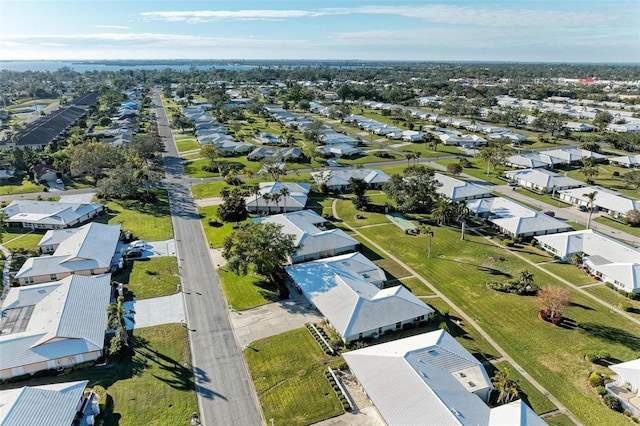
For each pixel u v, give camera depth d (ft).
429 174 384.68
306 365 190.29
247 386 178.40
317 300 226.79
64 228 327.88
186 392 174.50
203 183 453.17
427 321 221.66
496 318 225.15
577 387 177.58
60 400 155.84
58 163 464.65
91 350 190.70
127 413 163.12
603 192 392.88
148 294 244.42
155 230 332.80
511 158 528.22
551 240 302.86
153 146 513.45
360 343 202.28
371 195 422.00
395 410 154.10
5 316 215.92
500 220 338.95
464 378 171.32
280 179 463.83
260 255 240.73
